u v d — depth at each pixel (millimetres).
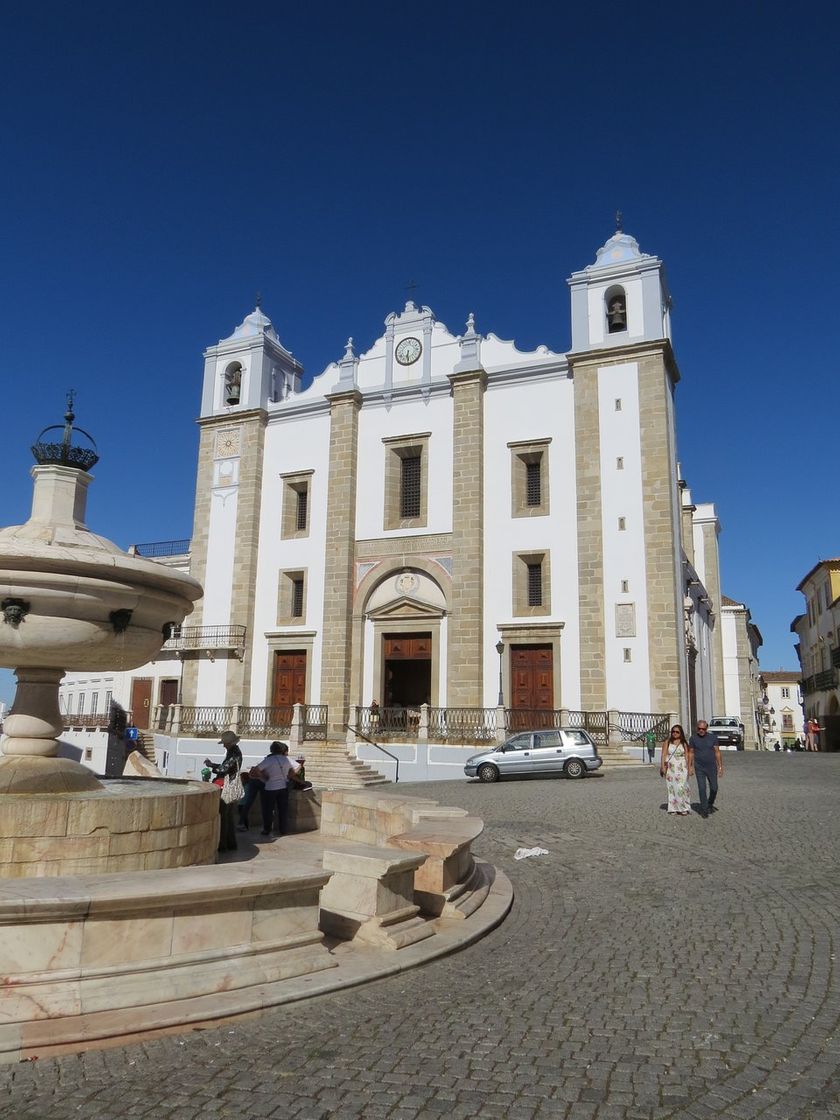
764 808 14922
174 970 5289
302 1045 4805
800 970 6207
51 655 7883
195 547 34906
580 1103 4094
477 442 30469
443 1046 4824
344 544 31906
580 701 27344
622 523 27812
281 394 37125
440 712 28297
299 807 12219
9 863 6734
